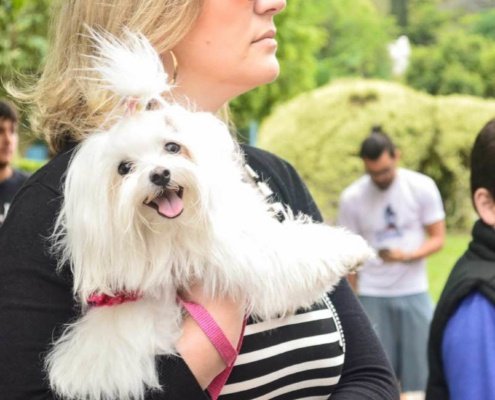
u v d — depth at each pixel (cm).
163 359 168
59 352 167
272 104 1744
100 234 163
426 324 623
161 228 168
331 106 1402
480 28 3097
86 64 184
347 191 659
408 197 637
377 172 632
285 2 199
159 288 175
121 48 174
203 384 171
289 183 219
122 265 167
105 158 163
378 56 3139
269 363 179
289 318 184
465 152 1484
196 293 176
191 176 165
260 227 180
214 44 192
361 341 206
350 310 210
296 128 1397
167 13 185
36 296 167
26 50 634
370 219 643
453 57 2397
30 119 204
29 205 173
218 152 174
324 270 182
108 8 185
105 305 171
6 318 166
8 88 204
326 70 2870
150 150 165
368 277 625
